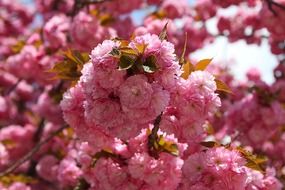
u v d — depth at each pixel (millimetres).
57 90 6656
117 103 3195
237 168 3475
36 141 8070
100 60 3119
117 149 3797
